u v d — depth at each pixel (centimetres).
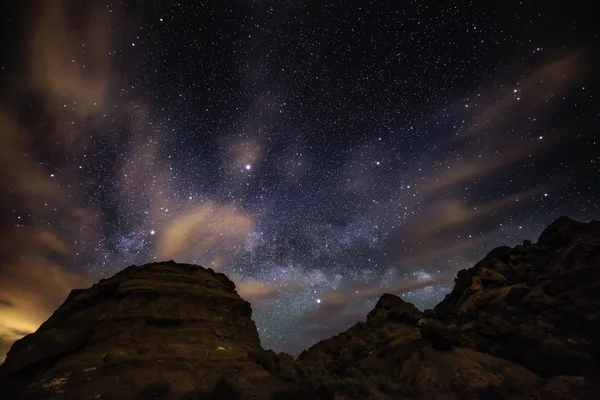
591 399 1400
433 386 1666
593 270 1906
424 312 2458
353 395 1602
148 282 1859
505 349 1795
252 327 1991
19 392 1375
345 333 2483
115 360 1498
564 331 1738
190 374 1524
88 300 1806
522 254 2411
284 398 1503
